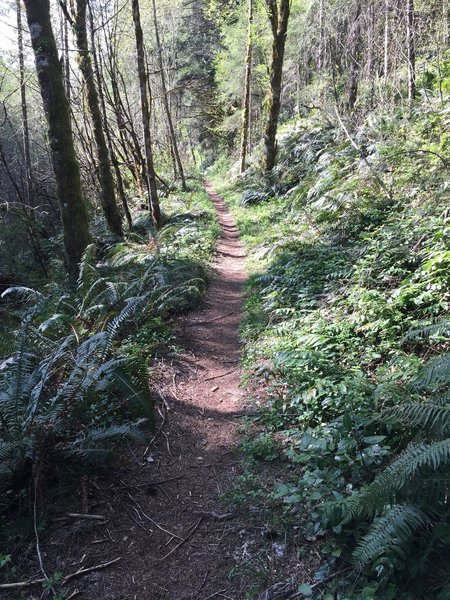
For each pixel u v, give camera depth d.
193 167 35.66
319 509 3.11
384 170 9.66
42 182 15.53
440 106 10.80
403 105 12.13
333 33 14.77
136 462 4.22
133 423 4.13
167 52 28.97
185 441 4.59
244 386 5.52
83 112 14.44
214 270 10.74
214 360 6.50
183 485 3.96
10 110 18.09
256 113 32.28
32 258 13.30
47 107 9.16
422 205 7.56
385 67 12.81
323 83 17.77
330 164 12.45
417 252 6.40
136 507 3.68
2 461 3.57
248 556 3.15
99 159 13.12
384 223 8.14
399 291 5.47
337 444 3.68
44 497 3.61
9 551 3.21
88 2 12.75
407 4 11.30
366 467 3.32
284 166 18.12
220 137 38.94
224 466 4.18
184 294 8.53
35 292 6.43
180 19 26.98
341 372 4.70
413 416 3.18
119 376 4.27
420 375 3.44
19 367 4.19
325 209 10.02
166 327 7.21
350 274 6.93
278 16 17.25
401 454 2.81
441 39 12.45
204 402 5.36
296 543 3.14
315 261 8.29
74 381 4.00
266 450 4.15
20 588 2.95
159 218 14.70
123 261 10.33
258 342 6.51
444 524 2.57
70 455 3.84
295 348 5.49
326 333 5.51
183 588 2.99
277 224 12.88
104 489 3.83
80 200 9.73
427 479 2.61
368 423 3.29
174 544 3.34
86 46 12.12
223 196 24.22
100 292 7.34
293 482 3.72
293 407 4.68
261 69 24.11
